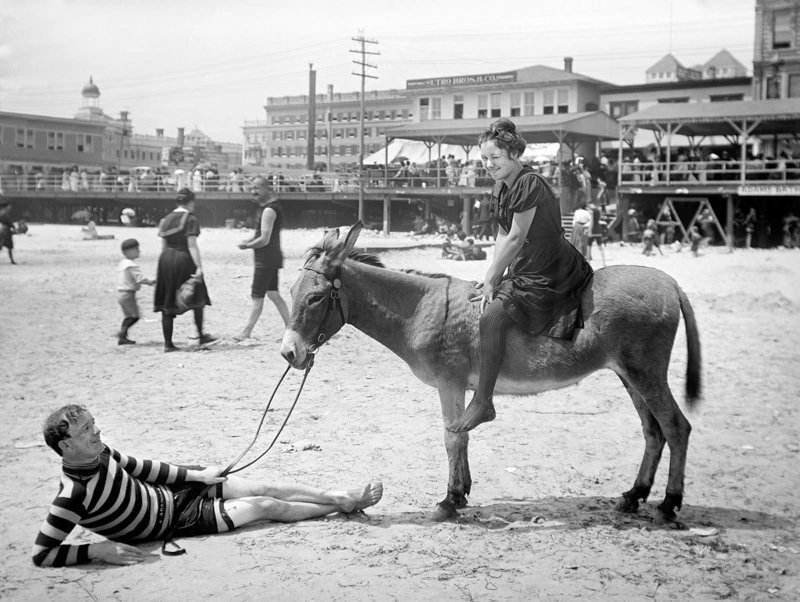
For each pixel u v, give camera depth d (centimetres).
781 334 1345
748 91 4172
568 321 517
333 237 545
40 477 632
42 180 5528
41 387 941
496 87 4559
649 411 559
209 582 450
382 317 553
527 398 912
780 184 3055
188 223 1162
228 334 1316
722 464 681
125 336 1224
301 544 502
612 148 4228
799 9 3662
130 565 473
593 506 575
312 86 5634
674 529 532
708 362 1123
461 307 539
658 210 3441
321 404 873
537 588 445
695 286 1981
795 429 789
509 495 599
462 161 4178
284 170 4712
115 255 2948
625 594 440
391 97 6038
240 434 753
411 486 615
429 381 553
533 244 517
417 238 3584
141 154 7681
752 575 465
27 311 1591
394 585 446
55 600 429
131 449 699
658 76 5216
